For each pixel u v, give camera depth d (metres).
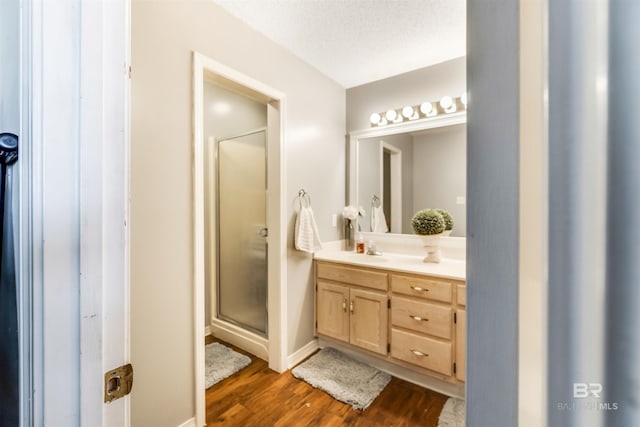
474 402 0.33
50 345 0.44
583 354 0.25
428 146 2.31
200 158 1.48
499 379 0.31
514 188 0.29
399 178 2.44
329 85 2.49
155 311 1.34
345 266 2.15
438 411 1.65
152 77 1.31
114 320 0.51
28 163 0.44
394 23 1.76
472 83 0.32
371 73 2.41
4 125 0.51
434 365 1.75
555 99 0.26
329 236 2.52
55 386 0.44
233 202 2.59
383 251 2.51
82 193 0.47
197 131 1.46
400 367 1.97
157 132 1.33
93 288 0.48
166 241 1.37
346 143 2.73
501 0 0.30
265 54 1.86
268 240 2.10
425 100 2.31
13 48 0.50
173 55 1.38
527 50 0.28
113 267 0.51
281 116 1.99
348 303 2.13
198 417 1.49
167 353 1.38
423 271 1.79
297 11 1.64
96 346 0.48
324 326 2.26
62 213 0.45
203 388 1.51
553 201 0.27
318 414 1.63
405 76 2.39
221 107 2.82
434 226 2.06
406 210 2.41
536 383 0.28
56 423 0.44
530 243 0.28
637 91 0.23
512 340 0.30
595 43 0.24
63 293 0.45
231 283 2.61
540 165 0.27
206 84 2.74
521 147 0.28
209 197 2.74
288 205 2.08
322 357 2.19
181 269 1.43
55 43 0.44
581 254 0.25
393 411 1.65
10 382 0.49
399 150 2.44
